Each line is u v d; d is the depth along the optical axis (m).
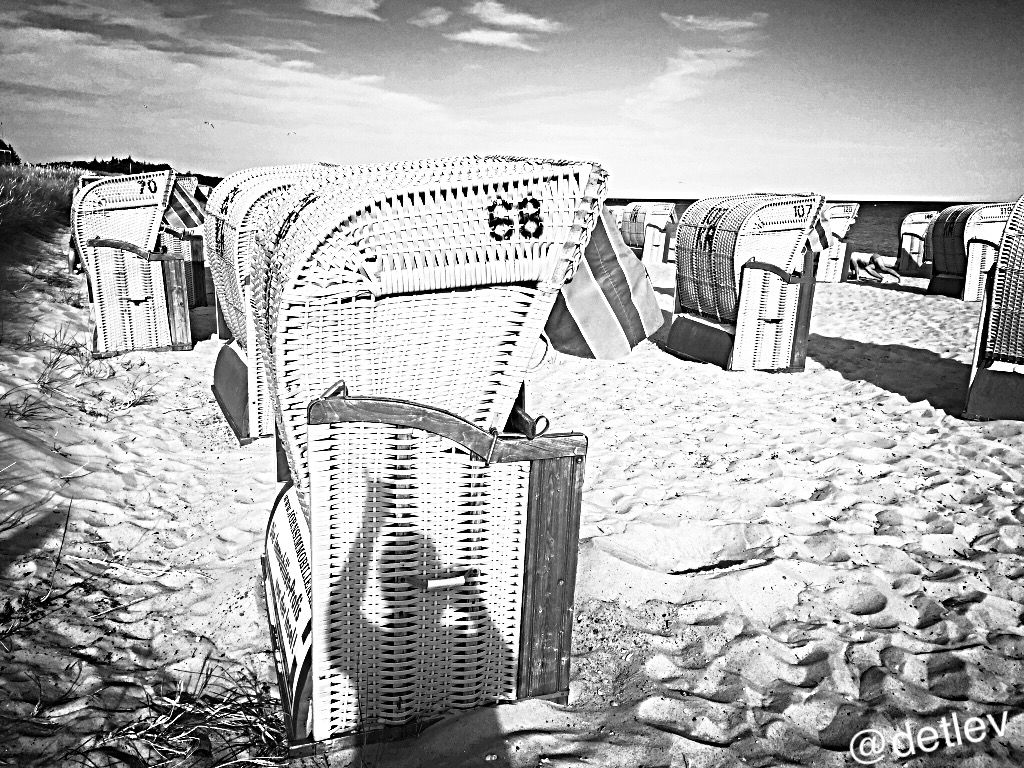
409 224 2.21
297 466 2.40
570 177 2.27
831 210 17.03
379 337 2.30
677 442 5.95
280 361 2.26
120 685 2.86
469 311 2.35
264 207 4.02
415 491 2.41
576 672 3.02
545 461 2.51
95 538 4.00
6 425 5.09
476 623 2.61
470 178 2.22
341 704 2.50
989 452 5.60
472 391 2.47
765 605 3.57
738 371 8.27
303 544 2.75
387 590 2.46
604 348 3.12
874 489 4.92
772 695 2.90
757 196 8.37
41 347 7.40
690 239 8.88
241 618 3.33
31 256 11.14
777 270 7.87
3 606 3.30
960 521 4.42
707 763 2.49
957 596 3.60
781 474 5.20
